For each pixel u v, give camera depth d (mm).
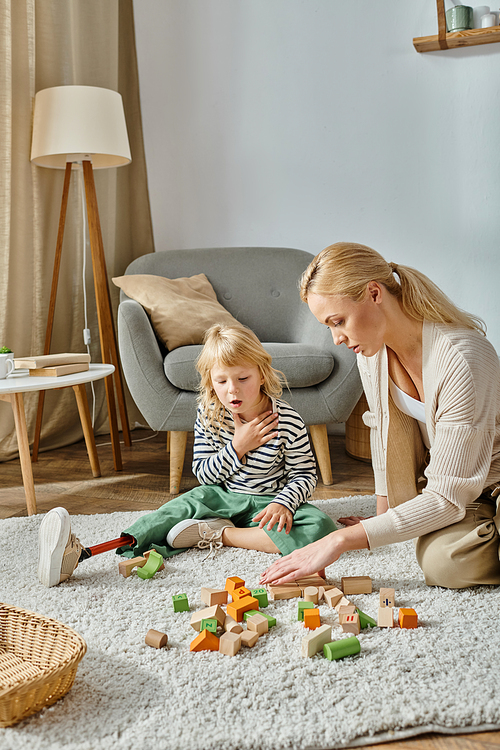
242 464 1468
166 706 834
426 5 2453
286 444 1444
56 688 832
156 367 1886
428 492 1118
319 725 790
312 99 2656
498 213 2486
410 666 910
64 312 2523
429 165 2541
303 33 2631
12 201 2221
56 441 2539
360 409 2246
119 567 1258
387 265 1141
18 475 2141
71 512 1734
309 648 935
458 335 1117
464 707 817
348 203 2666
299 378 1873
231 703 834
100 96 2221
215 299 2371
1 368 1726
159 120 2885
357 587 1158
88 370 1900
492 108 2439
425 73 2500
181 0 2781
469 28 2383
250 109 2748
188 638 1010
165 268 2477
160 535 1374
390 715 803
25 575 1259
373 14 2527
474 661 921
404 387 1289
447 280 2580
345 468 2184
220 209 2850
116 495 1899
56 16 2361
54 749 756
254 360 1361
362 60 2568
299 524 1342
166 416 1879
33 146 2213
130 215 2918
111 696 857
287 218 2758
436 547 1143
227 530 1405
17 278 2252
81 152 2174
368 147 2607
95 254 2344
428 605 1102
